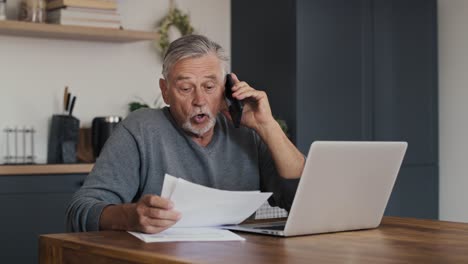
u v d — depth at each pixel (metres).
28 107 4.11
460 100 4.87
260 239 1.76
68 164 3.76
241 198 1.85
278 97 4.51
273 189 2.38
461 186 4.87
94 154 4.13
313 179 1.79
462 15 4.85
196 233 1.81
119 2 4.39
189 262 1.43
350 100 4.61
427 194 4.97
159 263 1.48
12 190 3.60
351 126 4.62
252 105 2.31
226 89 2.25
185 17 4.56
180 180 1.74
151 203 1.72
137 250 1.56
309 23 4.43
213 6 4.76
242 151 2.35
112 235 1.78
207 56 2.19
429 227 2.04
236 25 4.79
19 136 4.08
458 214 4.90
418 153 4.93
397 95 4.83
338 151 1.82
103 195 2.08
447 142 4.97
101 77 4.32
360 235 1.87
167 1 4.57
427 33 4.97
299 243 1.71
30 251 3.66
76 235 1.78
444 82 4.98
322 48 4.49
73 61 4.24
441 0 5.00
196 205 1.80
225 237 1.76
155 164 2.23
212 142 2.30
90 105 4.29
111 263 1.60
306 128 4.43
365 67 4.68
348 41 4.60
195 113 2.18
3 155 4.04
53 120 4.08
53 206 3.71
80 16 3.94
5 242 3.59
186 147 2.27
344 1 4.59
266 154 2.41
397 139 4.82
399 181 4.84
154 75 4.50
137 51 4.45
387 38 4.78
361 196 1.93
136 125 2.23
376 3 4.73
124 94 4.40
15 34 4.00
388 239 1.79
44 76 4.15
